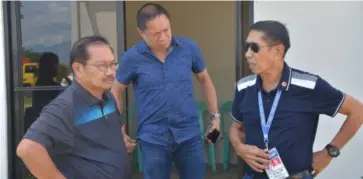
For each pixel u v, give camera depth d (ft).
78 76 5.61
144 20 7.76
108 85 5.60
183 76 8.32
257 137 6.34
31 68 12.05
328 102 6.15
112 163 5.65
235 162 16.10
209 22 16.89
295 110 6.09
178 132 8.27
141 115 8.45
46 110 5.36
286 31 6.08
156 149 8.32
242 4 11.51
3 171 11.91
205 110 15.37
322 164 6.53
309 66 10.93
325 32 10.82
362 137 10.71
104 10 12.11
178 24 17.34
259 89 6.32
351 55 10.76
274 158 6.16
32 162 5.06
